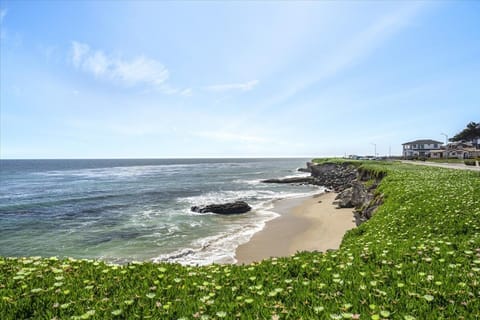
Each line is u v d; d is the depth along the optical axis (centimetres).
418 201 1337
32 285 497
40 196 4541
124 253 1850
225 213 3123
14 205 3703
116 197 4441
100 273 579
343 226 2261
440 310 381
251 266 645
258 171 12131
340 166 6919
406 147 12744
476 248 671
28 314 403
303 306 414
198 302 432
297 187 5994
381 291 443
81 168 15012
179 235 2256
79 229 2491
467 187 1520
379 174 2984
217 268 642
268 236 2139
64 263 647
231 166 17762
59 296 455
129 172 11338
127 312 403
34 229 2505
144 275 574
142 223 2700
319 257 696
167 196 4584
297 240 1998
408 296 426
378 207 1688
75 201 4047
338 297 439
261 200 4131
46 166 17625
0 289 477
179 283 528
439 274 510
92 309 410
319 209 3167
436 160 7381
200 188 5703
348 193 3484
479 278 479
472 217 968
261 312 395
